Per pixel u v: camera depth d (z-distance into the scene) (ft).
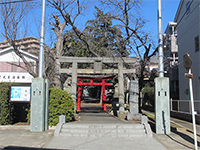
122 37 47.83
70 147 22.75
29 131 30.55
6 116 33.78
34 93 31.01
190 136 29.25
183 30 66.03
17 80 82.43
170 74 81.10
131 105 43.47
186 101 57.06
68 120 36.86
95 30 55.11
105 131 29.45
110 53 49.73
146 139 26.89
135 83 44.57
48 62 52.16
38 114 30.58
